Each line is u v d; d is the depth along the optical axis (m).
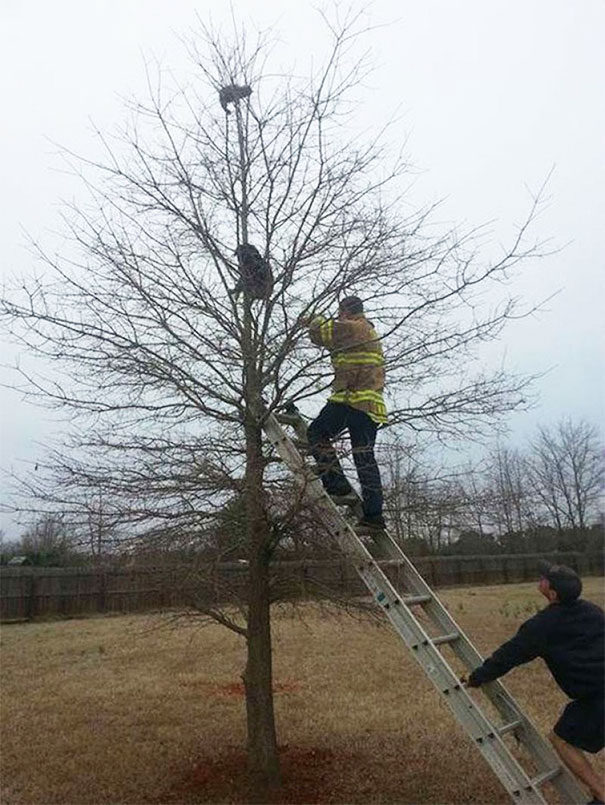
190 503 5.18
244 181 5.47
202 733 7.03
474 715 4.28
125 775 5.86
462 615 16.03
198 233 5.36
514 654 4.47
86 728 7.35
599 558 27.73
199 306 5.27
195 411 5.40
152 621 11.67
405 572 5.32
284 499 4.95
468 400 5.36
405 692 8.63
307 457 5.25
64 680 9.91
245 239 5.48
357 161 5.61
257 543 5.25
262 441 5.39
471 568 26.67
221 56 6.07
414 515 5.52
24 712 8.10
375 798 5.18
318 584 5.42
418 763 5.95
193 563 5.20
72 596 18.39
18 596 17.78
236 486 5.09
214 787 5.44
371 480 5.15
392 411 5.40
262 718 5.24
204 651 11.99
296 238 5.30
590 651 4.40
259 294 5.29
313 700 8.26
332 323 5.13
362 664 10.48
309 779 5.56
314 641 12.55
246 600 5.56
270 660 5.34
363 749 6.34
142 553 5.21
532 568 28.17
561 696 8.45
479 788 5.38
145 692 8.95
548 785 5.48
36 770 6.08
